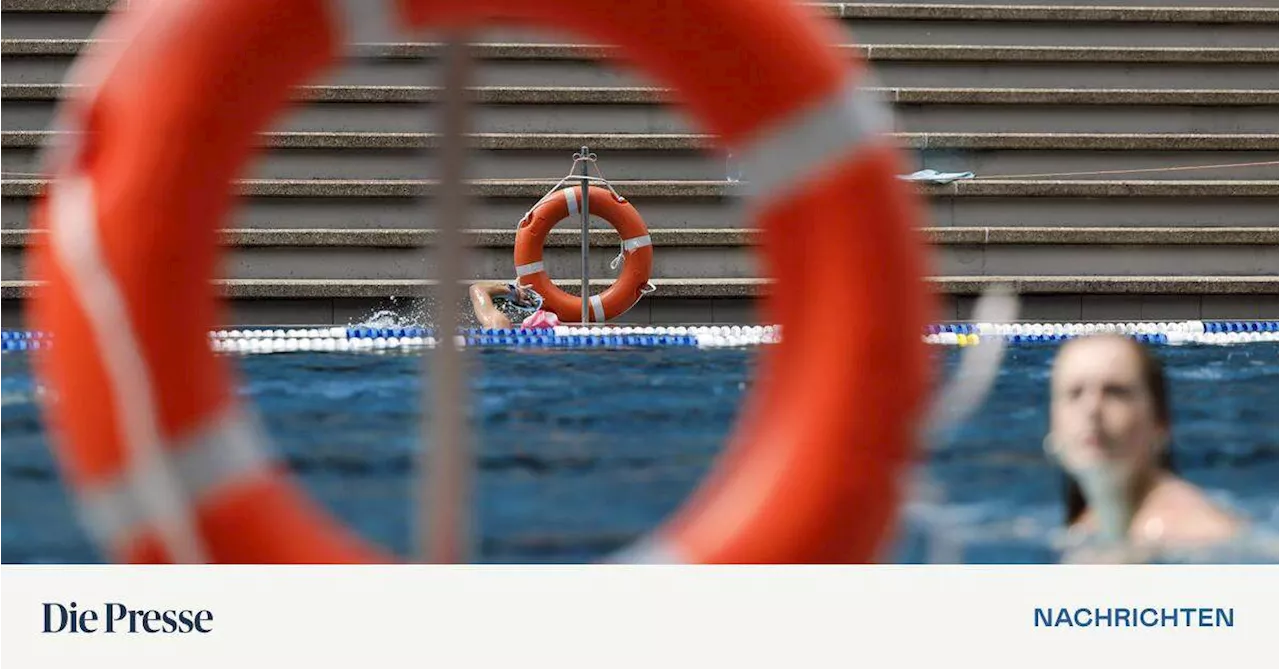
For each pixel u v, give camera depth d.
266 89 6.26
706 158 33.53
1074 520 9.35
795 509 6.39
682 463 13.10
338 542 7.08
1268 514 10.91
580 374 19.95
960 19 36.06
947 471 12.46
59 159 6.25
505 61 35.00
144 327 6.00
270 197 31.94
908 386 6.41
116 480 6.14
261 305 29.94
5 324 29.45
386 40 6.51
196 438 6.14
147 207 6.02
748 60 6.45
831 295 6.41
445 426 7.46
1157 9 36.06
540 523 10.73
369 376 19.86
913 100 34.47
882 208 6.44
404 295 30.06
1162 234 32.22
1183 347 24.81
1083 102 34.69
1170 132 34.81
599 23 6.48
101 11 34.66
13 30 34.44
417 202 32.28
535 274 27.33
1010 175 33.88
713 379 19.36
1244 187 33.00
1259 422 15.66
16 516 10.95
